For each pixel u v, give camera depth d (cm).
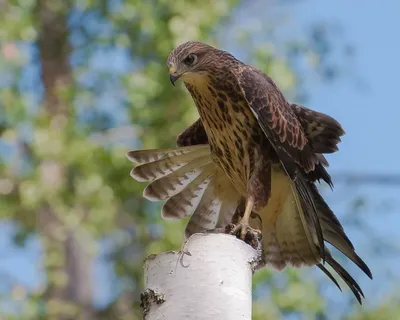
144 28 1623
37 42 1845
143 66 1723
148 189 962
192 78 919
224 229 836
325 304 1523
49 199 1617
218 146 934
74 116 1708
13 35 1653
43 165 1662
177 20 1614
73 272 1986
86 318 1861
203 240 641
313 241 909
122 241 1738
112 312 1808
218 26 1658
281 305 1480
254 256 648
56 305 1592
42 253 1750
